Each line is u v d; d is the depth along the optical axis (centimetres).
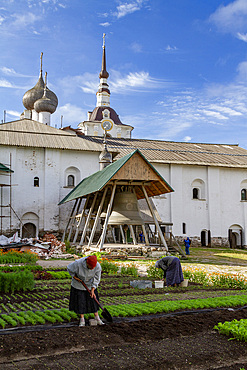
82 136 3934
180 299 931
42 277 1248
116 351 534
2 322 616
